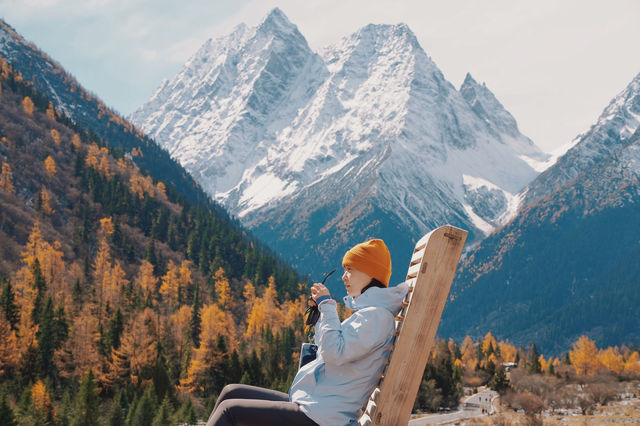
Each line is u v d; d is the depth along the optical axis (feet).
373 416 11.97
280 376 305.32
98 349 277.85
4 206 592.19
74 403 203.51
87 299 375.66
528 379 356.18
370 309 12.14
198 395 281.74
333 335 12.09
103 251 533.55
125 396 221.25
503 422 260.42
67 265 530.27
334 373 12.37
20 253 533.55
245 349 371.97
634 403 327.47
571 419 271.69
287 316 436.35
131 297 393.91
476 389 402.52
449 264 12.17
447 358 375.86
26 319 291.99
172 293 488.02
